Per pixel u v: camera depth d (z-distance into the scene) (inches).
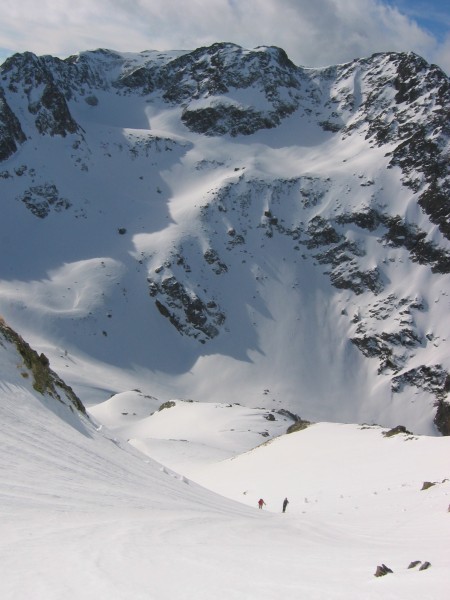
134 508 1020.5
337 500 2001.7
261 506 2054.6
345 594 504.4
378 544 1119.6
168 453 3969.0
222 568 626.5
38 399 1541.6
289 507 2079.2
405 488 1904.5
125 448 1771.7
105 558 603.5
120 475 1338.6
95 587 496.4
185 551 709.9
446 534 1174.3
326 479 2378.2
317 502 2049.7
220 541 855.7
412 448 2488.9
